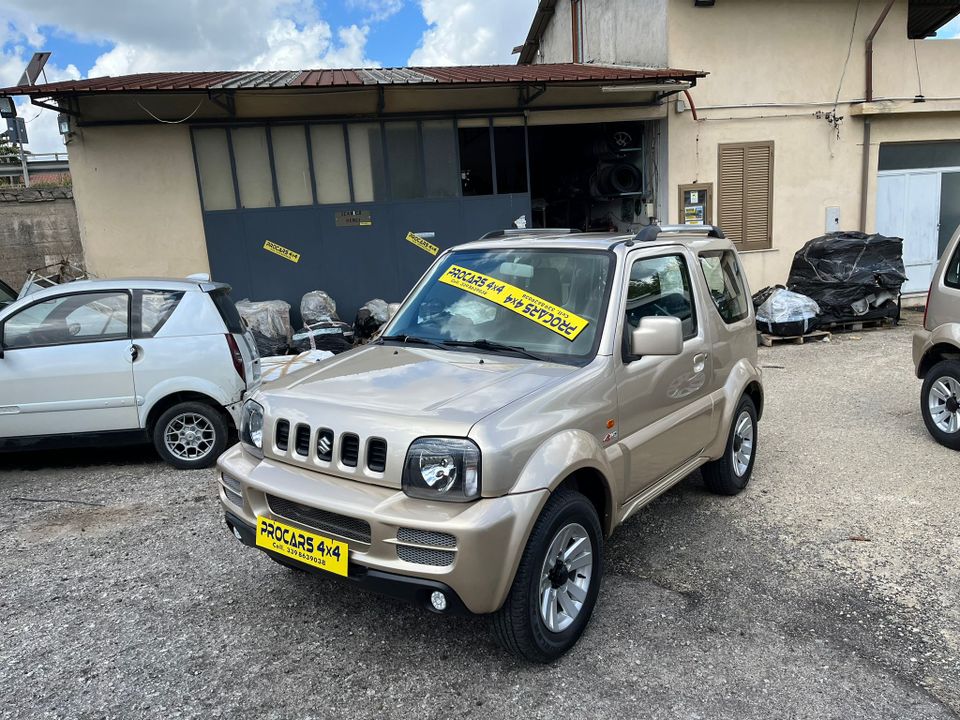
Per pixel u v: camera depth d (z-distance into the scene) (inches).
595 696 110.6
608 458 127.8
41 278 369.1
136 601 142.7
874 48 475.5
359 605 139.2
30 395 210.1
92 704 111.5
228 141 388.8
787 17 459.5
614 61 523.5
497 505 104.0
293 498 112.6
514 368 129.0
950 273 221.5
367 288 420.2
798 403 282.4
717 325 174.9
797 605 135.6
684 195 460.8
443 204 421.7
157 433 219.3
